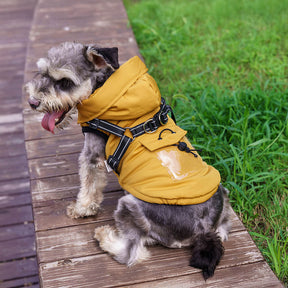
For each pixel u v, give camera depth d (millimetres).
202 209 755
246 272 782
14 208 1188
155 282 768
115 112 778
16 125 1453
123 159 799
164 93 1338
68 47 800
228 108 1213
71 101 784
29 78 1317
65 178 986
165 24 1758
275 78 1395
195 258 762
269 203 976
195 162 787
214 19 1840
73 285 767
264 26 1736
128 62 791
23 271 1050
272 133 1114
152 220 761
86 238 849
